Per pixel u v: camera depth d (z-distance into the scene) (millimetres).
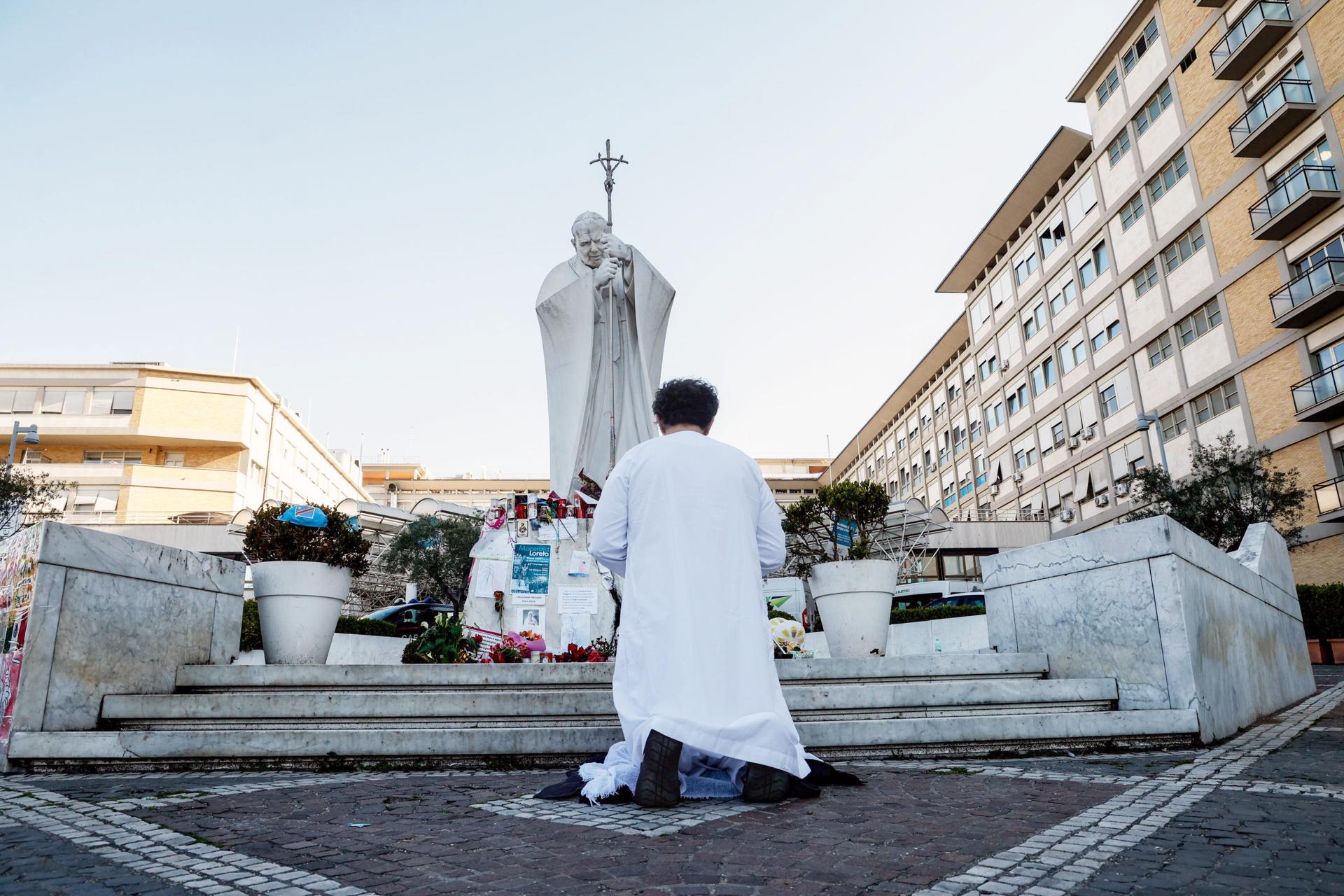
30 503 27859
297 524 7195
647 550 3783
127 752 4875
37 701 5121
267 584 7055
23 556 5453
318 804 3768
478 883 2488
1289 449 28188
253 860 2795
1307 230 27484
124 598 5852
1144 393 35500
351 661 12703
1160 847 2820
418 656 7145
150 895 2432
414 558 21469
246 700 5359
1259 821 3189
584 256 10586
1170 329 33906
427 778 4527
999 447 48344
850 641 7539
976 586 23094
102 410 45219
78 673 5418
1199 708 5500
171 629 6316
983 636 13938
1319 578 26844
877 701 5566
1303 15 27797
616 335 10742
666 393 4254
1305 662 11500
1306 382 27172
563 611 8648
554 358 10578
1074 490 40594
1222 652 6430
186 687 6246
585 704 5371
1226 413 31016
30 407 45000
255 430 47938
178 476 44969
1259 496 24969
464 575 21766
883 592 7625
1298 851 2742
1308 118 27500
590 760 4949
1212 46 31672
